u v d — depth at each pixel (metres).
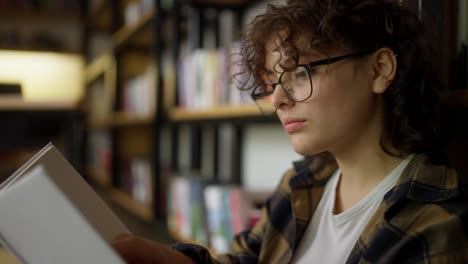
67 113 2.81
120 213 2.98
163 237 2.13
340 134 0.69
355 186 0.77
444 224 0.58
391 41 0.70
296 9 0.69
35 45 4.10
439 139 0.75
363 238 0.67
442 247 0.57
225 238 1.52
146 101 2.63
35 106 2.72
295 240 0.83
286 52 0.69
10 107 2.65
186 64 1.94
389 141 0.72
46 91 4.27
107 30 4.39
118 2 3.44
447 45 0.81
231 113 1.41
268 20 0.72
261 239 0.92
